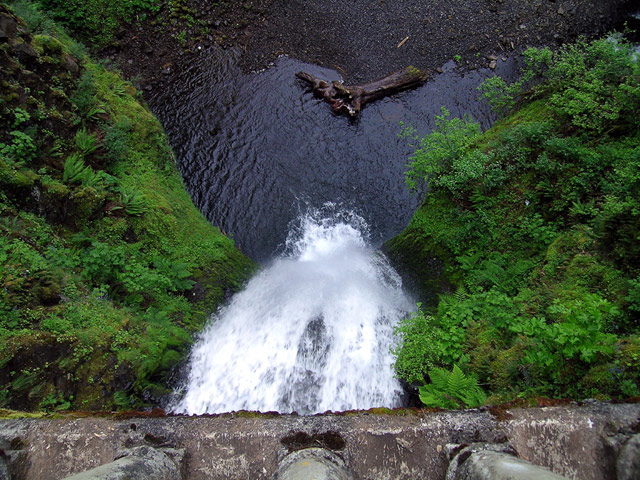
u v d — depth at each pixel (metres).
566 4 13.84
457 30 13.74
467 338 7.12
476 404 5.85
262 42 13.80
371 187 11.05
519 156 8.52
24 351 5.77
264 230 10.49
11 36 7.95
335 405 7.59
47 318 6.23
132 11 13.26
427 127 11.96
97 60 12.33
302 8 14.39
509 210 8.37
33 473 4.51
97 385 6.23
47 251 6.94
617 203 6.79
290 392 7.72
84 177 8.02
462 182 8.71
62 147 8.34
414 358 7.15
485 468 3.73
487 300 7.47
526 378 5.95
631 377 5.16
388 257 9.83
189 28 13.66
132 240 8.31
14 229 6.72
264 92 12.74
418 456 4.61
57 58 8.93
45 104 8.27
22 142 7.41
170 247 8.67
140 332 7.05
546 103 9.09
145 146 10.01
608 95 8.48
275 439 4.73
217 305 8.57
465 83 12.80
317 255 10.23
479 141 9.51
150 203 8.77
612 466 4.29
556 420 4.61
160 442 4.69
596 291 6.52
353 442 4.70
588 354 5.26
